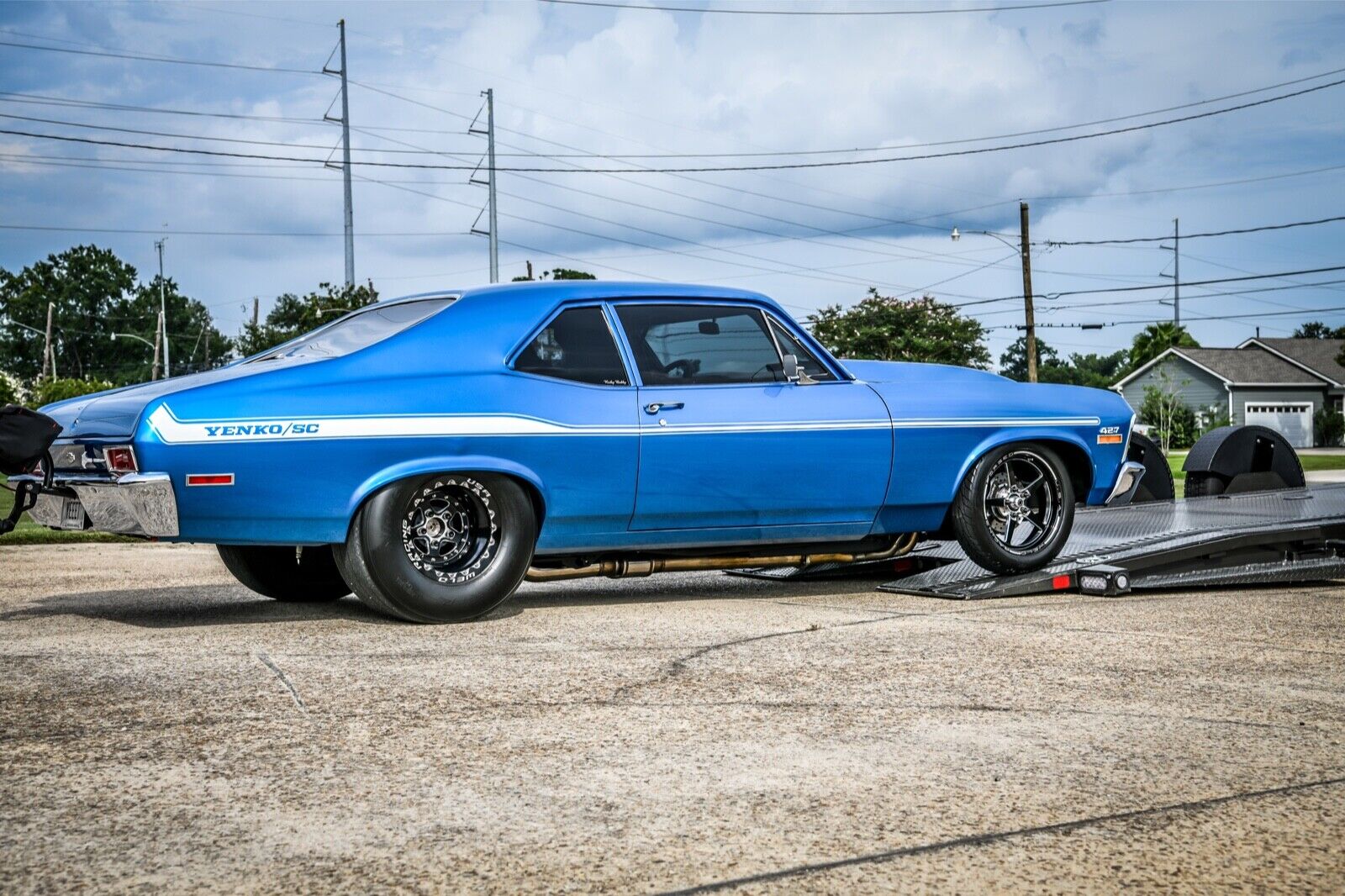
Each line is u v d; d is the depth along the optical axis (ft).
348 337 17.61
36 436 15.47
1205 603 19.01
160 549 29.71
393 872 7.58
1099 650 14.82
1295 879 7.52
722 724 11.12
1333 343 214.90
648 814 8.65
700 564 18.86
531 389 17.11
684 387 18.19
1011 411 20.21
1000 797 9.04
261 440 15.46
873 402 19.26
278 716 11.35
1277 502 26.18
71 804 8.86
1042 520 20.62
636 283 18.53
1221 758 10.08
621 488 17.60
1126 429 21.34
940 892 7.29
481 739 10.59
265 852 7.91
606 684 12.75
